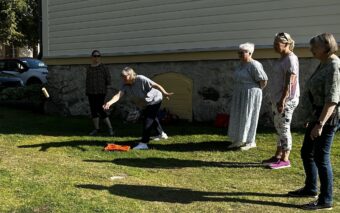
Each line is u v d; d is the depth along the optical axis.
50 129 10.12
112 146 7.94
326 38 4.59
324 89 4.62
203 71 10.17
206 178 6.11
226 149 7.78
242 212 4.77
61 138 8.97
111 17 11.66
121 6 11.45
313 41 4.67
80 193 5.24
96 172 6.23
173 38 10.55
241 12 9.46
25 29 32.75
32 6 32.62
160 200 5.12
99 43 11.98
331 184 4.79
